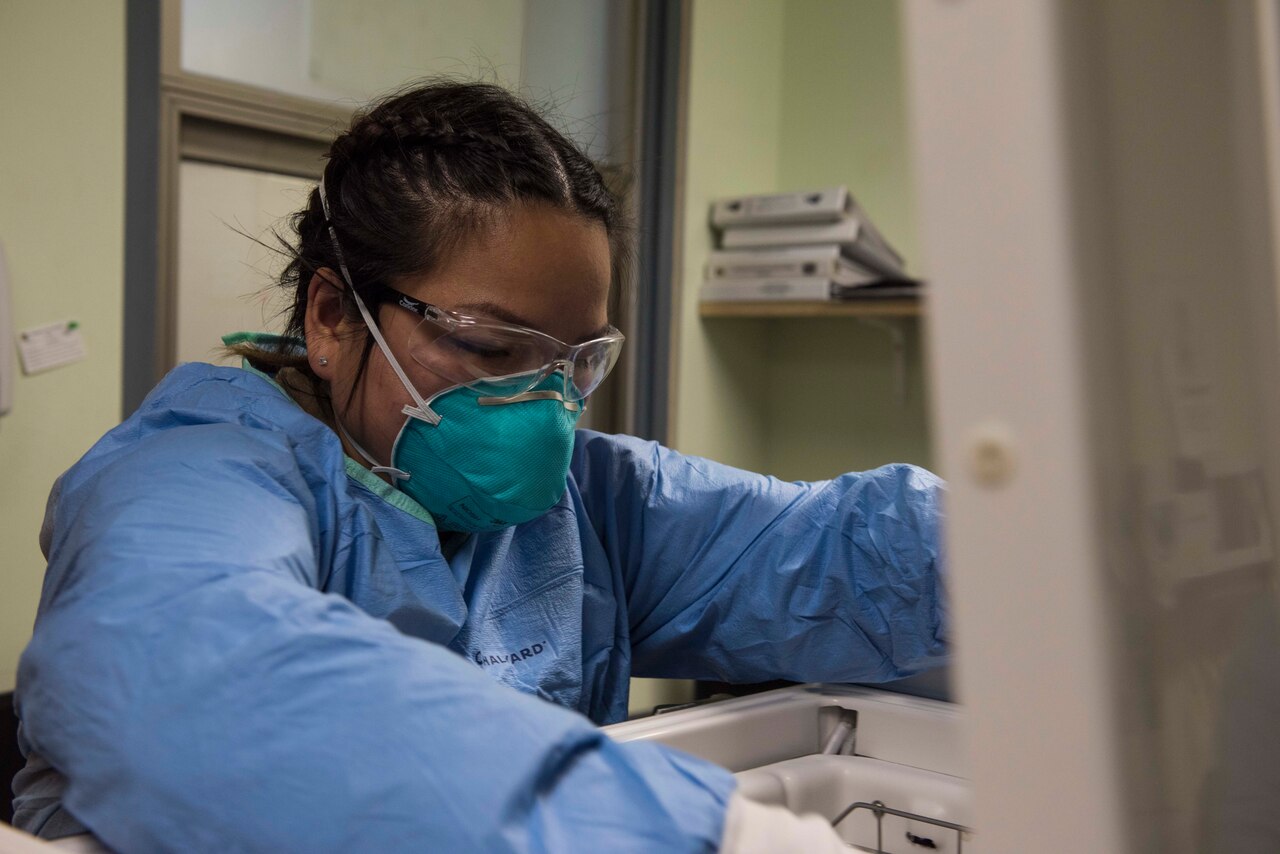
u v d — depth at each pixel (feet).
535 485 2.73
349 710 1.32
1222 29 1.16
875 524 3.09
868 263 9.36
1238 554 1.15
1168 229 1.03
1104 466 0.90
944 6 0.90
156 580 1.55
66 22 6.07
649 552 3.39
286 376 2.90
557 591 3.07
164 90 6.55
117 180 6.31
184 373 2.62
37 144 6.00
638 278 9.20
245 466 2.04
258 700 1.35
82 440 6.24
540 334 2.63
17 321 5.97
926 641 2.99
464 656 2.82
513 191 2.62
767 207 9.16
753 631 3.25
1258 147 1.20
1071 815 0.91
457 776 1.25
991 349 0.90
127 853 1.38
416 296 2.64
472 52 8.25
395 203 2.64
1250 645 1.19
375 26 7.66
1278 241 1.23
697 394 9.73
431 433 2.70
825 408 10.34
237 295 7.11
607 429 9.39
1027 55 0.86
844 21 10.09
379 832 1.23
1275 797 1.24
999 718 0.93
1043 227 0.86
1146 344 0.98
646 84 9.30
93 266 6.24
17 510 6.03
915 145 0.92
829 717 2.97
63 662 1.49
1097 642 0.88
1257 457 1.19
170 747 1.34
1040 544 0.89
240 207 7.11
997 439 0.90
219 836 1.28
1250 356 1.18
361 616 1.52
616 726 2.60
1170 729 1.01
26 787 2.13
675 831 1.23
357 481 2.71
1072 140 0.87
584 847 1.22
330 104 7.39
